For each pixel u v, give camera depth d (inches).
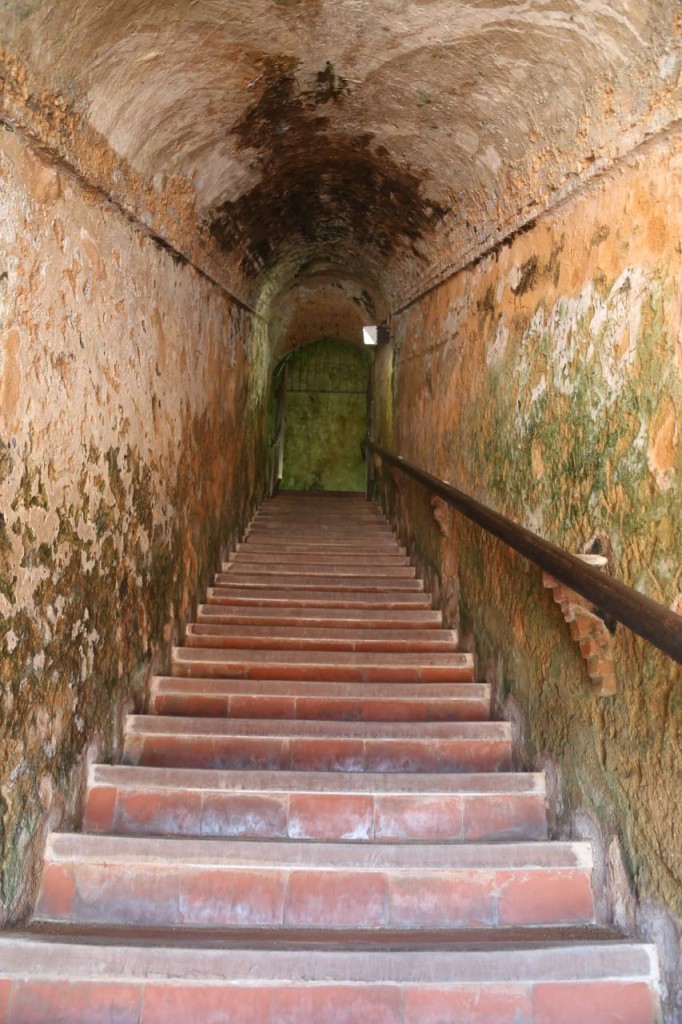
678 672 69.9
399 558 215.6
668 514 71.2
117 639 111.4
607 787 83.8
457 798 102.8
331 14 100.5
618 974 72.2
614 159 82.0
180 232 137.0
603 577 69.9
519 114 104.4
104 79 87.6
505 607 122.2
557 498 97.8
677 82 69.2
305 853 89.7
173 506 142.6
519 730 114.2
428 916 87.4
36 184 81.6
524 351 113.0
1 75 69.9
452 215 149.0
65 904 86.1
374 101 127.0
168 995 70.9
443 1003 71.5
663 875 72.0
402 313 228.2
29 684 82.2
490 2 87.0
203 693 130.8
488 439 129.7
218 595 180.9
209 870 88.5
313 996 71.4
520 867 88.8
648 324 76.3
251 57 108.0
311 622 168.7
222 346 190.9
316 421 451.2
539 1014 71.4
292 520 265.3
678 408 70.4
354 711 130.6
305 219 205.3
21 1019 69.8
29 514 80.9
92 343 98.5
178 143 118.0
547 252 105.1
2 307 74.4
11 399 76.3
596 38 79.1
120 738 114.1
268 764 117.3
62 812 92.4
